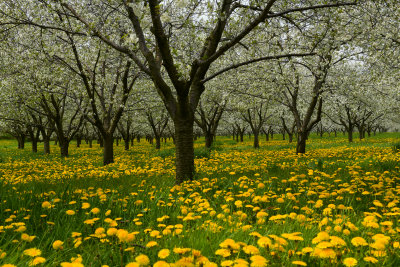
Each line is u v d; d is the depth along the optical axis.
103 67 14.98
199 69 7.52
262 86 16.64
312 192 4.35
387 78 13.47
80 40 11.98
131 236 2.34
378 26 10.35
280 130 52.47
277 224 3.06
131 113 24.53
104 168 11.51
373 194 4.59
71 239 2.81
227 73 17.44
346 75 15.23
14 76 15.36
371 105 29.16
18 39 13.47
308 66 13.91
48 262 2.42
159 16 5.87
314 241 2.19
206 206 3.63
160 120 31.56
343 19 11.00
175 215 3.75
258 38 10.23
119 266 2.36
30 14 10.52
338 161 9.73
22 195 4.63
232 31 8.70
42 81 15.30
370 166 8.01
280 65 14.30
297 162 10.34
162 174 8.51
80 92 15.96
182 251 2.01
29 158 20.59
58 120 20.56
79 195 4.71
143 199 4.48
